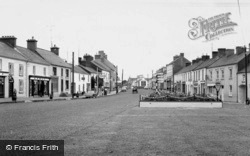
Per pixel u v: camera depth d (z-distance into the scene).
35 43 51.25
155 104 25.94
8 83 37.88
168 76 93.81
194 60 69.69
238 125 12.91
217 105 26.33
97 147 8.09
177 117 16.50
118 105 27.97
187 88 67.00
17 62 40.22
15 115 17.06
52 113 18.66
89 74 74.31
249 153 7.38
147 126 12.48
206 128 11.88
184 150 7.71
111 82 104.75
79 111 20.45
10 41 43.91
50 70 50.84
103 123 13.49
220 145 8.38
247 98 34.75
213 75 49.47
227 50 48.28
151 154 7.25
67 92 56.69
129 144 8.52
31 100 35.12
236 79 40.91
